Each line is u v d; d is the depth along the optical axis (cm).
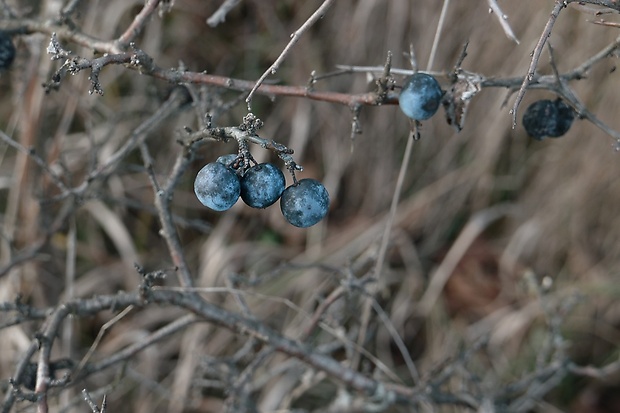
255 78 75
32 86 57
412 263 75
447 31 72
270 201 36
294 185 37
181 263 46
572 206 75
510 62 70
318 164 77
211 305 47
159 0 44
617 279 73
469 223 76
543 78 43
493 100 73
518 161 77
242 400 52
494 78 42
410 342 72
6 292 62
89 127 55
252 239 74
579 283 74
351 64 75
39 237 60
